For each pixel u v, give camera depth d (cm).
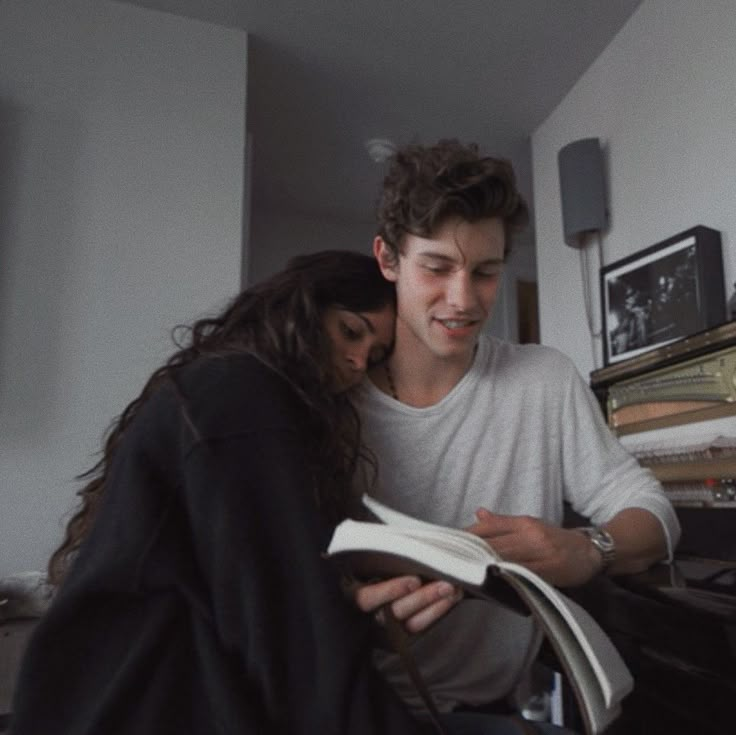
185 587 48
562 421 85
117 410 167
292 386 62
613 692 41
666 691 64
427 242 69
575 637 43
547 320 221
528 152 256
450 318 71
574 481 86
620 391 117
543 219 228
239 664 46
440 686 74
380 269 79
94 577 47
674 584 62
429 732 53
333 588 47
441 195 66
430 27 188
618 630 65
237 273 183
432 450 79
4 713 112
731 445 92
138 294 174
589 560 64
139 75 182
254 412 53
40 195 169
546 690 112
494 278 72
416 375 80
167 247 178
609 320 173
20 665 47
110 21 181
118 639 48
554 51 196
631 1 175
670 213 160
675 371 104
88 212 173
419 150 72
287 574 48
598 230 186
